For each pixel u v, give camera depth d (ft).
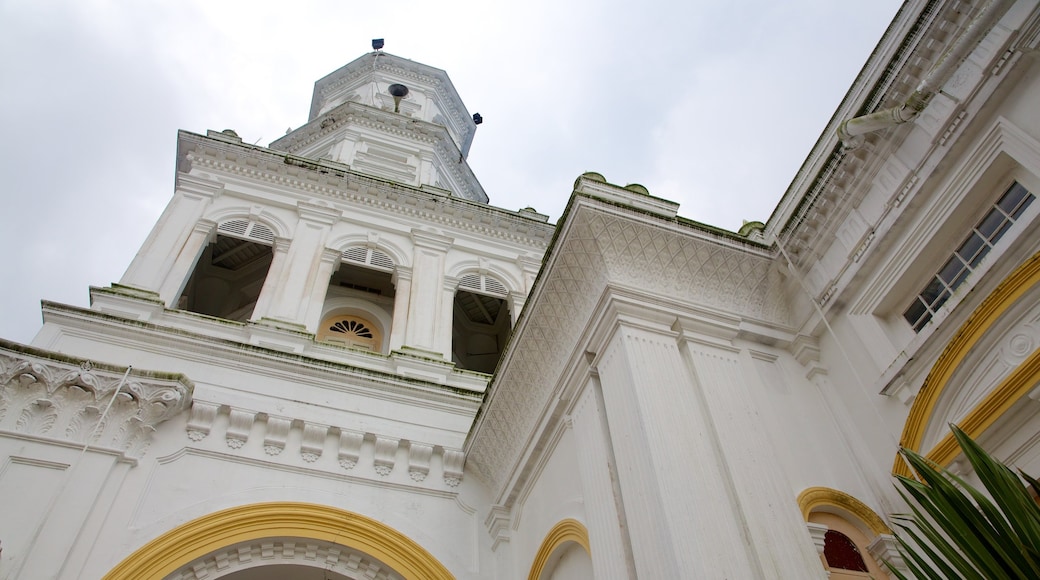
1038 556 12.74
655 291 26.81
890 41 26.43
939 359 21.79
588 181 28.60
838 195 27.17
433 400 39.83
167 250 44.42
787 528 20.57
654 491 20.36
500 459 35.04
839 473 24.54
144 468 31.24
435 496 35.60
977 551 13.37
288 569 31.78
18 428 29.66
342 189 55.16
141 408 32.17
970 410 20.65
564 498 28.35
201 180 50.57
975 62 22.02
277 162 53.98
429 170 71.15
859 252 26.14
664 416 22.27
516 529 33.37
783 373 27.37
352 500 33.81
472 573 32.86
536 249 58.34
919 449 22.27
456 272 53.31
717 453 22.08
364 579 31.94
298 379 37.96
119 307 38.40
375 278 54.60
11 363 30.58
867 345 25.61
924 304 24.48
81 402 31.35
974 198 22.41
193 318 40.01
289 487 33.17
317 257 48.49
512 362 31.86
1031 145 20.16
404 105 87.15
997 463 14.17
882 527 22.66
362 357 42.37
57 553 26.86
